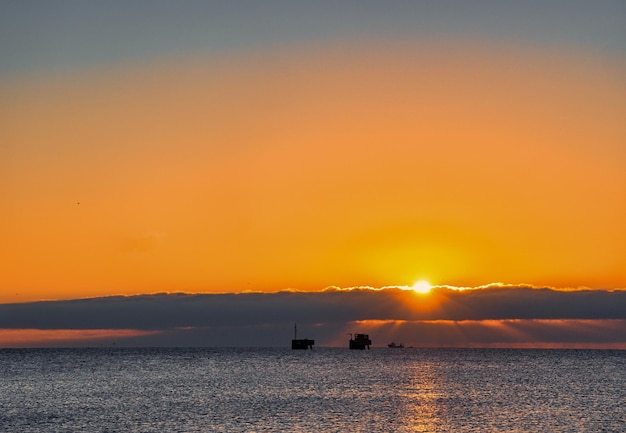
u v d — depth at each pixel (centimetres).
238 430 14125
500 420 15662
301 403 18825
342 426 14650
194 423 15038
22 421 15625
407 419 15700
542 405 18538
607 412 17150
